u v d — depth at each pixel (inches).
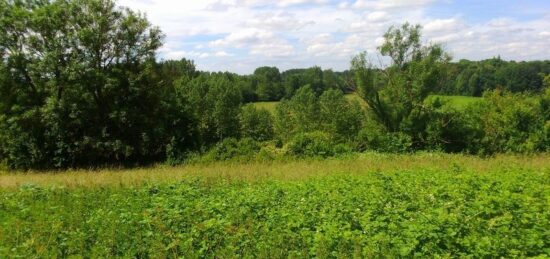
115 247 304.2
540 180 504.7
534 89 1544.0
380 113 1371.8
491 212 341.7
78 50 1153.4
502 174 551.2
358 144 1275.8
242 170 736.3
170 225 339.3
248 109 2303.2
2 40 1128.8
